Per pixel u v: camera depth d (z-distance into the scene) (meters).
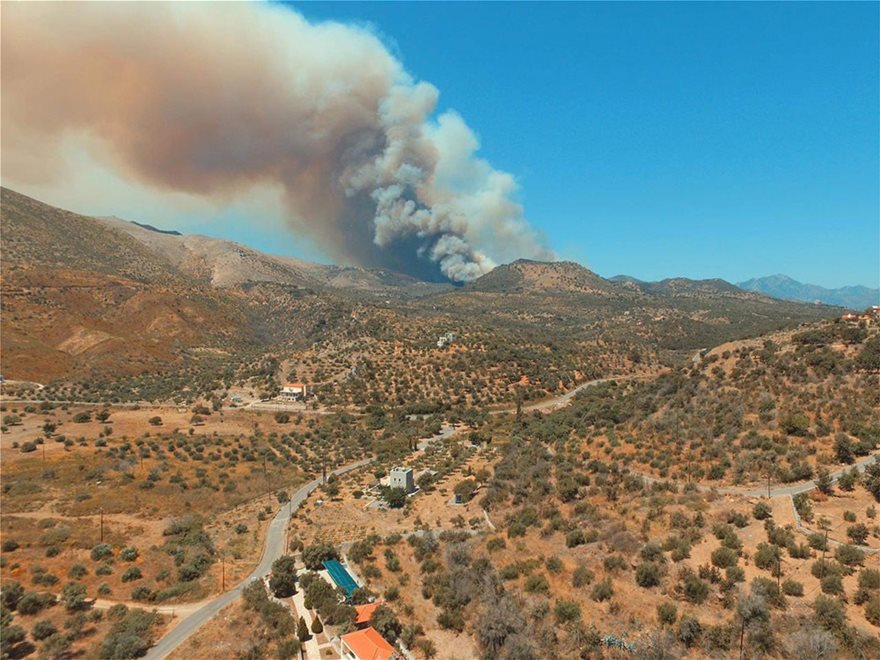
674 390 110.56
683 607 52.56
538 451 101.75
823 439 76.31
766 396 91.69
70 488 102.62
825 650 42.69
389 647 54.69
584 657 49.81
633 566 59.97
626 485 77.38
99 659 55.44
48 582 69.31
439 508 90.56
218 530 91.56
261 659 57.28
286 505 102.38
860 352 94.69
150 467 115.56
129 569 73.44
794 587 50.38
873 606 46.03
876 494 62.28
